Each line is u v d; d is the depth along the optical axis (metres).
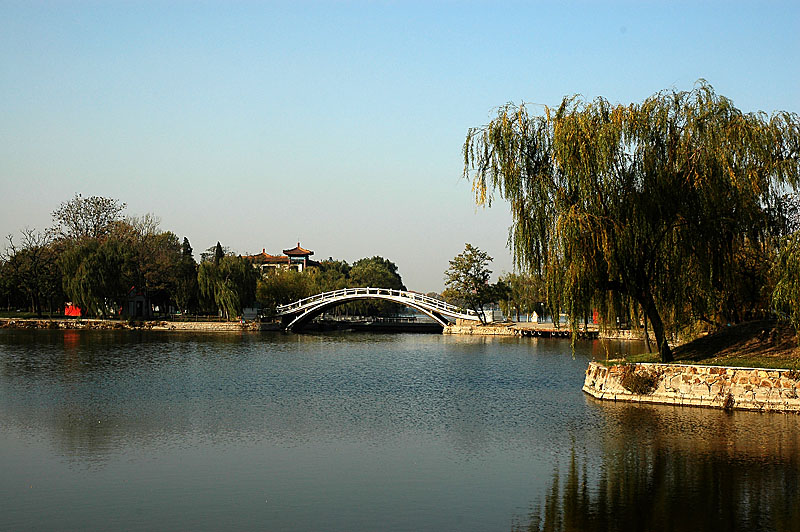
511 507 20.22
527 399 37.97
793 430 28.22
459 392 41.12
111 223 114.50
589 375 39.09
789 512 19.66
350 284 146.50
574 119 32.22
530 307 104.25
